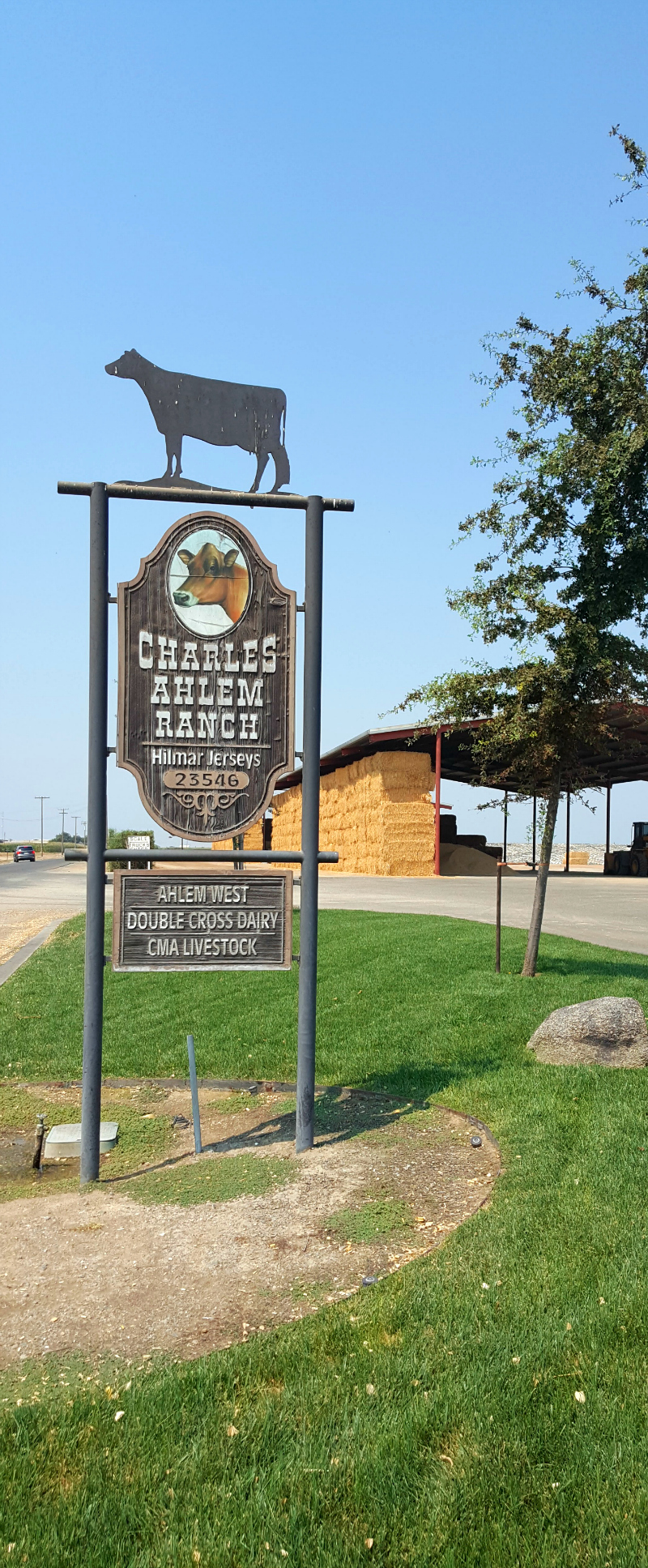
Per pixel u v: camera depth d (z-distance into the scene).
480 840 53.03
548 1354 3.59
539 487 10.38
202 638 6.35
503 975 11.31
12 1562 2.68
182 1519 2.83
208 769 6.35
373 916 18.59
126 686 6.25
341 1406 3.32
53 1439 3.19
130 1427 3.23
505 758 11.73
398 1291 4.11
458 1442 3.14
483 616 10.70
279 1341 3.74
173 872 6.32
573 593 10.59
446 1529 2.78
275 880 6.42
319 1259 4.51
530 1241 4.50
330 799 47.75
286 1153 6.08
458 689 10.86
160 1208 5.21
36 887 34.69
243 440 6.95
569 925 18.31
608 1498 2.88
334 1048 8.55
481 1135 6.24
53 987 11.78
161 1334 3.88
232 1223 4.96
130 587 6.25
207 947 6.32
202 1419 3.26
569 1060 7.66
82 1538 2.76
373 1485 2.94
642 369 10.21
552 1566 2.66
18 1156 6.35
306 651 6.50
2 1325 3.98
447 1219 4.93
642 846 43.91
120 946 6.21
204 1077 8.00
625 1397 3.32
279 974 11.96
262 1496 2.90
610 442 9.88
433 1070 7.72
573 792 11.54
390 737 36.56
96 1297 4.21
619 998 8.41
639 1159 5.47
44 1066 8.50
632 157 9.91
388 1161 5.82
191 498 6.34
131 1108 7.31
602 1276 4.14
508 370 10.51
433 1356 3.60
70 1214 5.18
